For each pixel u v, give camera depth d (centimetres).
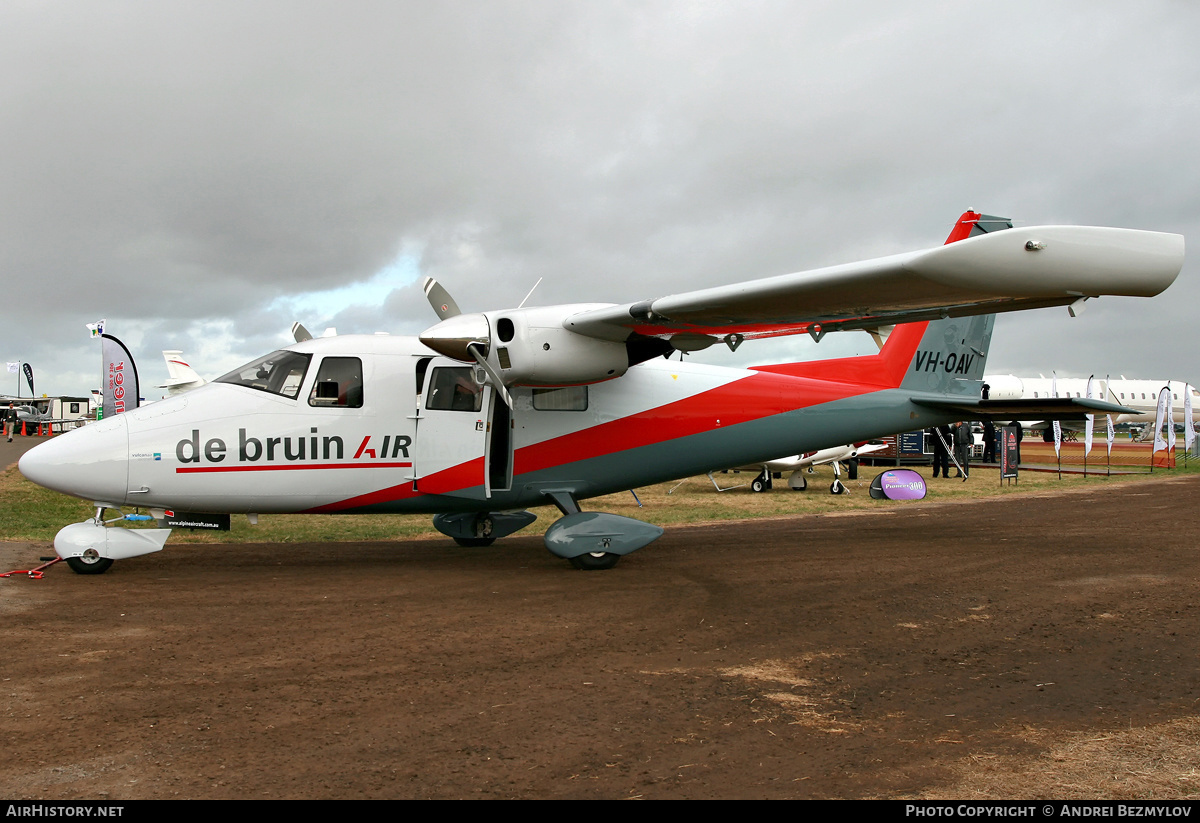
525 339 860
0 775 354
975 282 666
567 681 499
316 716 432
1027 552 1032
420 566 938
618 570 909
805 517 1488
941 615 682
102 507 859
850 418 1144
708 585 817
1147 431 5700
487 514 1084
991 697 472
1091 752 391
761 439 1084
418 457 907
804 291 743
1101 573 878
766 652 568
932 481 2336
